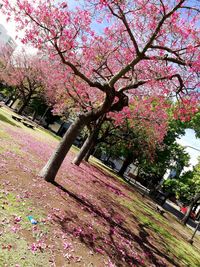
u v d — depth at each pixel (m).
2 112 36.66
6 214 7.88
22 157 15.41
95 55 17.61
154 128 29.84
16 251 6.46
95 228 11.01
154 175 53.47
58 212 10.20
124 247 11.02
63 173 18.14
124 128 32.41
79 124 13.68
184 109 14.78
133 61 13.44
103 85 13.59
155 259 12.20
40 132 39.88
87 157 34.53
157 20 13.77
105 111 14.13
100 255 8.87
